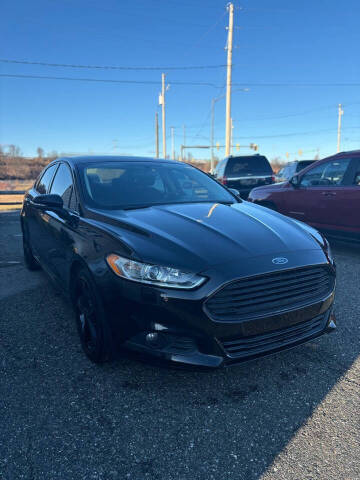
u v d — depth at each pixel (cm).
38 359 295
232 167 1190
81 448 205
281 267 239
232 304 227
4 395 251
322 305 261
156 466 194
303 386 261
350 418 229
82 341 299
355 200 582
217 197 396
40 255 439
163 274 229
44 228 403
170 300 226
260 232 279
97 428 221
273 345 246
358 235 589
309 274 256
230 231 276
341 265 556
